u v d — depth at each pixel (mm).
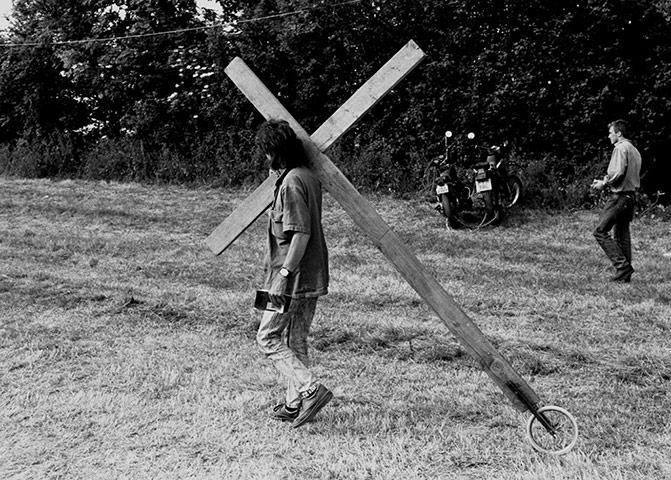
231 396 5078
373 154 14867
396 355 5988
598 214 13141
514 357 5855
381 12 14898
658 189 14398
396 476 3951
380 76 4203
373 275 8961
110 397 5000
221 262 9609
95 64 17062
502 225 12531
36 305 7285
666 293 8109
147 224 12344
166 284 8336
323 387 4391
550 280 8688
